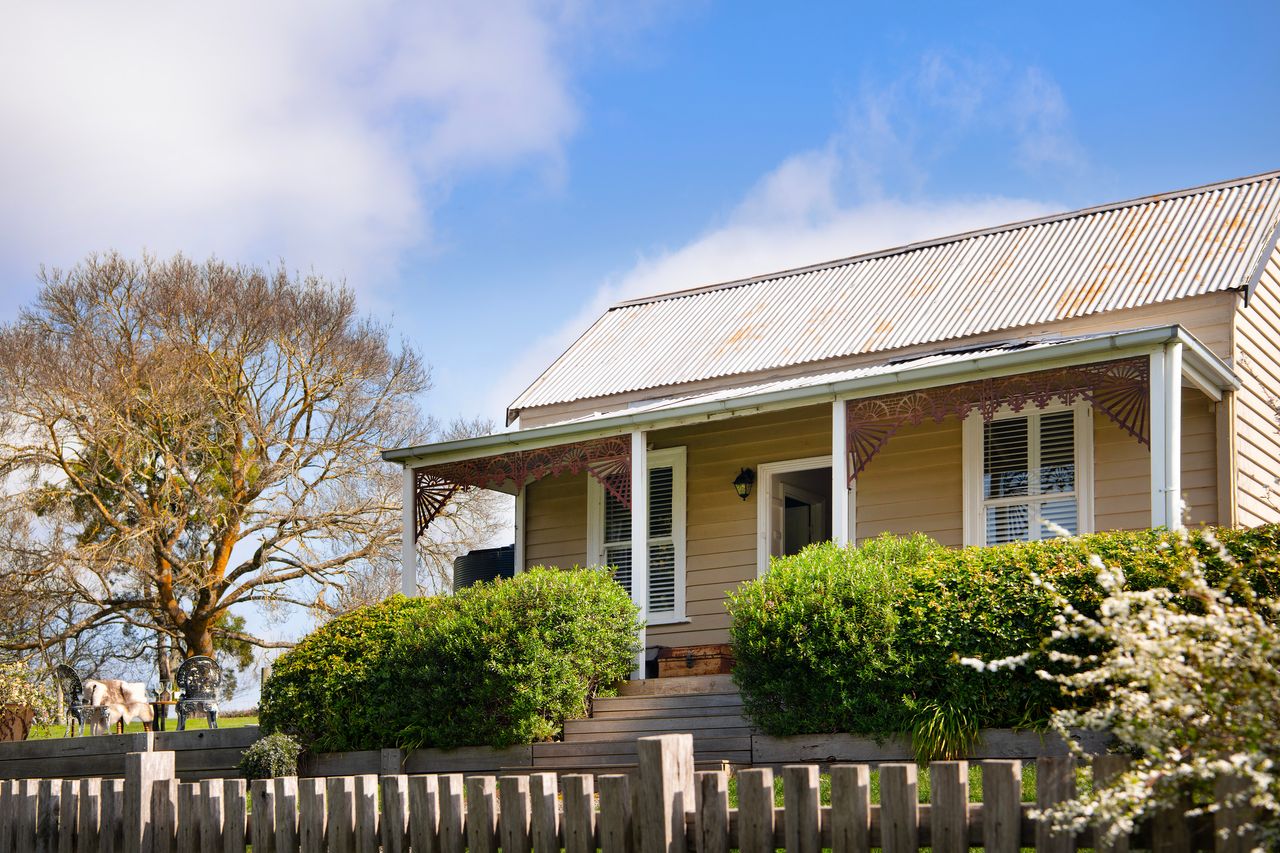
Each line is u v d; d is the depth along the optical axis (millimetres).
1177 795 4992
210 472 27453
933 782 5383
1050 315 15391
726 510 16984
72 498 26203
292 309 27312
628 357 19328
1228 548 9555
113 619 26531
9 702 19609
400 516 28297
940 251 18844
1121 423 12375
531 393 19266
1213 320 14344
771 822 5652
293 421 28047
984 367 12781
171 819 7223
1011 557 10664
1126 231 16984
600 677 13141
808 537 17578
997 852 5219
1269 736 4910
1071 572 10133
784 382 15562
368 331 28453
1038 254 17375
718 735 11672
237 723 24828
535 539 18422
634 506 14500
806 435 16578
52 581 25328
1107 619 5559
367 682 12977
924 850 5574
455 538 28844
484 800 6297
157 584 26406
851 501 14867
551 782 6125
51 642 25422
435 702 12500
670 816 5820
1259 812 4859
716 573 16891
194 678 18250
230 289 26953
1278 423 15008
